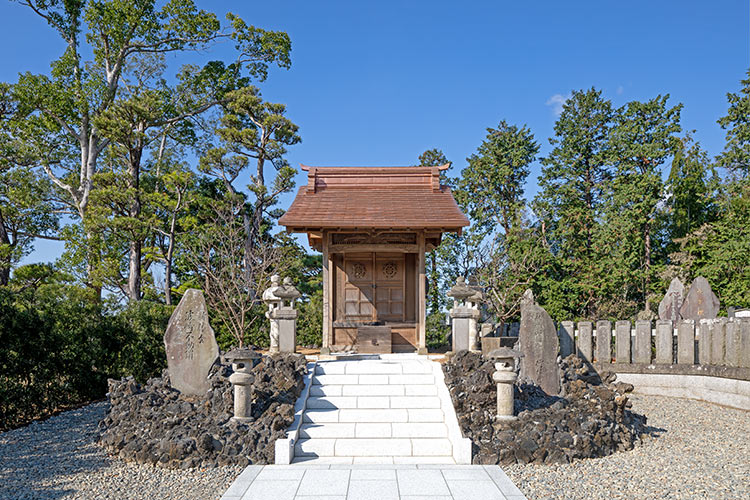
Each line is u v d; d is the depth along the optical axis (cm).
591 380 956
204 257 2334
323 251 1261
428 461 751
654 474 686
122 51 2566
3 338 995
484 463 732
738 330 1106
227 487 648
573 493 621
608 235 2502
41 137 2392
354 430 817
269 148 2670
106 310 1340
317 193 1395
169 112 2691
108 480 671
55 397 1120
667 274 2267
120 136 2252
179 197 2291
